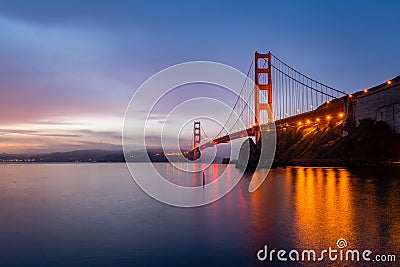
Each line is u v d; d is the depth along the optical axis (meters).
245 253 10.87
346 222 14.88
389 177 40.56
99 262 10.35
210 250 11.30
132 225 15.75
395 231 13.16
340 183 33.88
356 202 20.91
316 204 20.48
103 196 28.77
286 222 15.26
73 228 15.27
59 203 24.16
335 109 84.06
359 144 68.31
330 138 89.12
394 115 64.06
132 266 9.94
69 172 84.94
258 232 13.58
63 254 11.19
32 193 31.69
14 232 14.56
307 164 76.19
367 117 72.88
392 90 65.25
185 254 10.95
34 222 16.80
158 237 13.25
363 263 9.70
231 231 13.93
